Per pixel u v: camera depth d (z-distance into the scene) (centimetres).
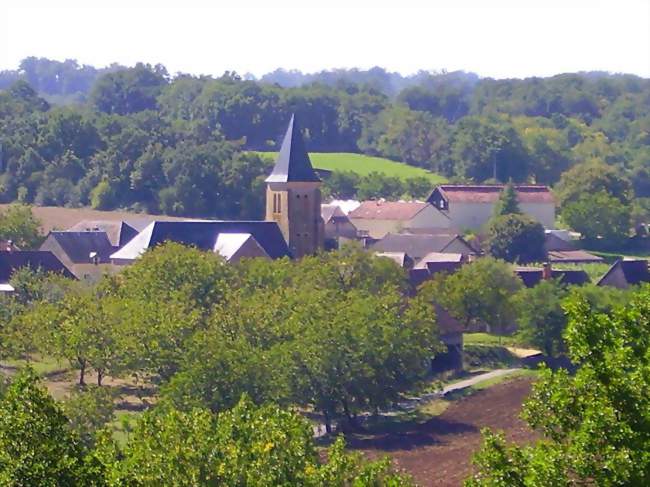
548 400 5488
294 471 6675
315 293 14362
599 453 4966
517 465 5353
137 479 6069
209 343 11294
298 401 12250
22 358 14000
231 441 6794
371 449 11712
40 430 5288
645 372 5106
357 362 12450
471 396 14362
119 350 12694
